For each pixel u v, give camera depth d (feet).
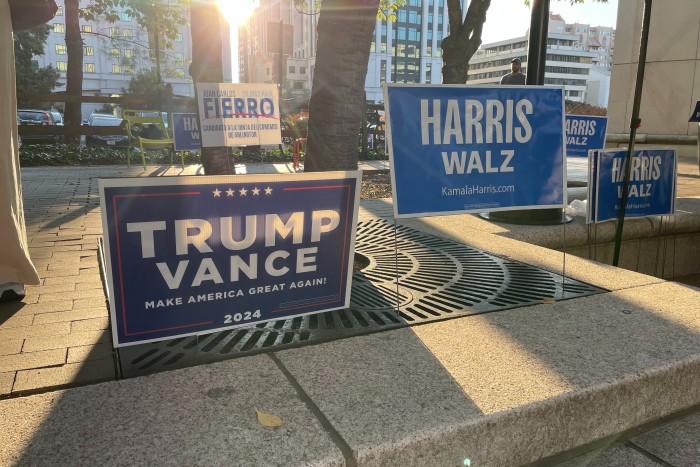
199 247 6.86
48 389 6.37
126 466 4.92
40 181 28.81
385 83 9.18
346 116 11.76
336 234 7.79
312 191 7.46
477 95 9.85
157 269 6.68
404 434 5.46
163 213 6.58
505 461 6.00
